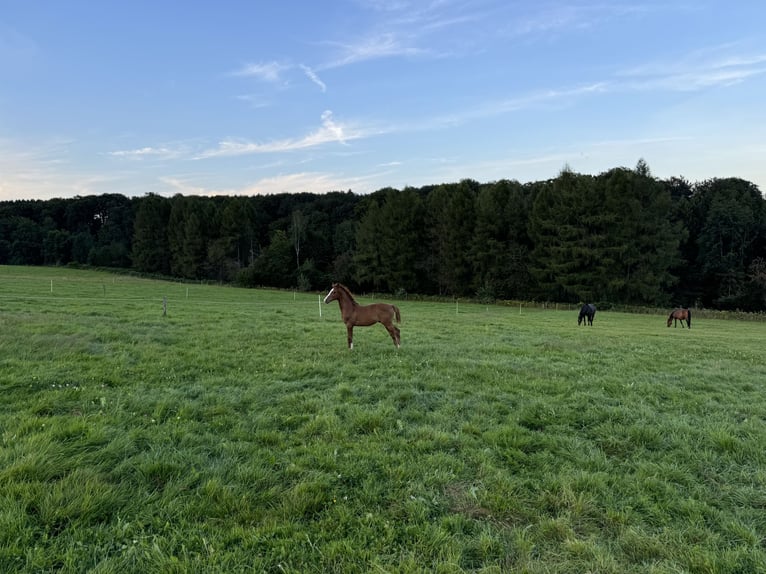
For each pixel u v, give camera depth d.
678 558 3.38
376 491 4.23
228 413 6.41
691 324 31.05
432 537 3.52
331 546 3.37
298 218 73.62
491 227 54.16
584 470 4.79
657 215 51.12
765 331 26.64
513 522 3.86
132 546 3.25
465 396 7.66
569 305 47.06
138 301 27.23
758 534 3.73
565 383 8.53
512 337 16.05
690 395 7.95
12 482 3.91
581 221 50.22
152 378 8.17
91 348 10.41
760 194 64.06
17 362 8.66
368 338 14.24
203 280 74.44
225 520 3.70
